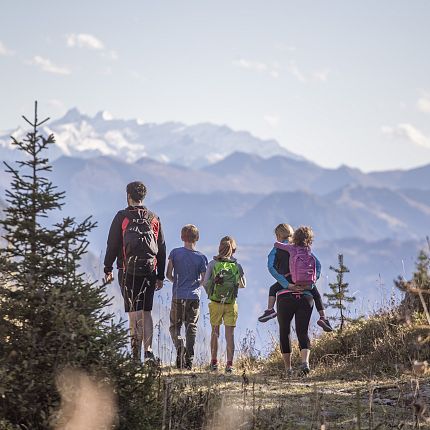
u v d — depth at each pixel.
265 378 35.50
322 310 39.28
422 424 22.52
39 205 19.94
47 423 18.48
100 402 19.36
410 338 35.62
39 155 20.22
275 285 39.69
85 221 20.52
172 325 39.66
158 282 37.72
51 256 20.11
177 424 22.27
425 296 38.25
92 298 20.09
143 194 37.19
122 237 36.56
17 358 19.02
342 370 36.59
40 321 19.50
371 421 23.72
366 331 40.34
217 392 27.48
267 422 24.00
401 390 27.58
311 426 23.19
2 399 18.62
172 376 34.12
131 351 20.95
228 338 39.38
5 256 19.81
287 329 38.75
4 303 19.33
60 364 19.06
